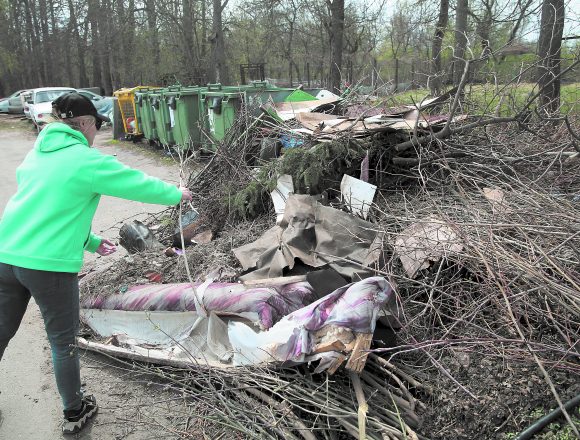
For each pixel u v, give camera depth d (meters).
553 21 6.45
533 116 5.50
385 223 3.88
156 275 3.98
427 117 4.92
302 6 18.08
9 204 2.76
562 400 2.34
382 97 6.13
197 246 4.50
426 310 3.13
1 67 43.00
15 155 14.21
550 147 4.81
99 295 3.77
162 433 2.90
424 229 3.47
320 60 18.95
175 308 3.40
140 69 26.84
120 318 3.64
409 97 6.02
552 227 3.11
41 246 2.62
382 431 2.48
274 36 21.55
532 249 2.96
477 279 3.11
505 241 3.10
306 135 4.89
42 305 2.72
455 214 3.70
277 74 25.94
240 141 5.81
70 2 31.73
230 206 4.86
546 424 2.28
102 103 20.11
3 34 39.38
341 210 3.93
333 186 4.50
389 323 2.89
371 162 4.76
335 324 2.68
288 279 3.30
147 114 12.95
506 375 2.49
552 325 2.65
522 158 4.43
